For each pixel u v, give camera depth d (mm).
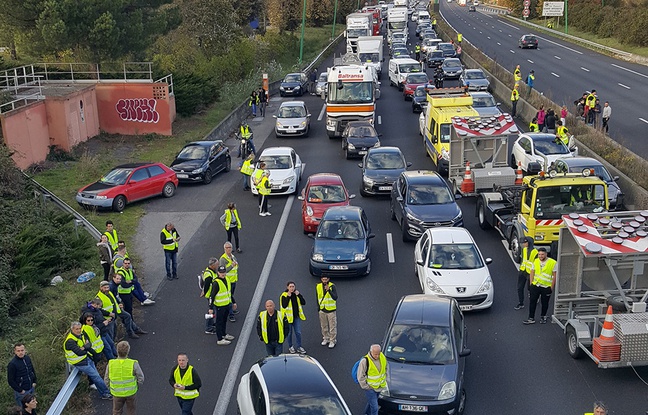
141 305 17766
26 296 17578
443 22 103312
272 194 26984
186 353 15172
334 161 32531
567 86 46656
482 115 28078
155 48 56656
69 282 18984
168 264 19234
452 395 12016
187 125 39844
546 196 18719
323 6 105438
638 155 28953
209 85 45875
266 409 10555
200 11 59094
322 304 14953
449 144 26016
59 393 12148
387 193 26188
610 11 79688
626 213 14625
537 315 16609
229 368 14406
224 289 15188
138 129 37062
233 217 20938
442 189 22219
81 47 39844
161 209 25906
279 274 19438
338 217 19938
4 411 12562
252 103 44219
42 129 31281
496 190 22719
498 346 15094
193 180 28922
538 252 15891
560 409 12570
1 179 23125
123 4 41312
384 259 20391
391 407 12039
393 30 81375
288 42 81375
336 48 86938
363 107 35906
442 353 12734
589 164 23828
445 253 17453
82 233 21781
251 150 34062
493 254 20625
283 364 11586
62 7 36969
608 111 32312
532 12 112438
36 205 22172
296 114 38188
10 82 37844
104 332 14203
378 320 16375
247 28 85000
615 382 13445
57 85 36438
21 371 12250
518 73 44406
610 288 14766
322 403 10680
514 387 13375
